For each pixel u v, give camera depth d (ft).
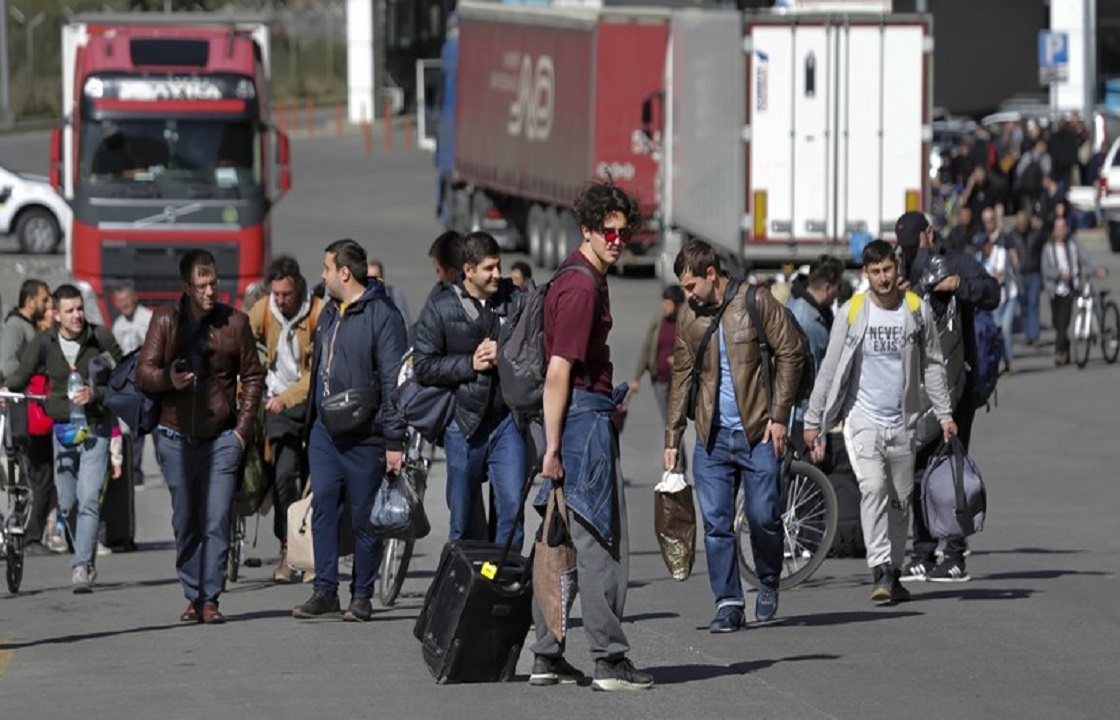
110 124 319.47
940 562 143.74
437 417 120.16
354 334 125.18
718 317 119.65
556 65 450.30
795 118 324.80
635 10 428.15
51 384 158.51
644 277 452.35
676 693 100.78
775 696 100.12
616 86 427.74
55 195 466.29
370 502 126.00
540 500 101.30
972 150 494.18
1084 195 502.79
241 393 128.06
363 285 126.52
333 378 125.59
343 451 125.90
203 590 128.16
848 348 130.00
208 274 125.49
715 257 119.55
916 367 130.82
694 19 364.79
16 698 102.53
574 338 97.14
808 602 133.28
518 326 104.53
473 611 102.47
